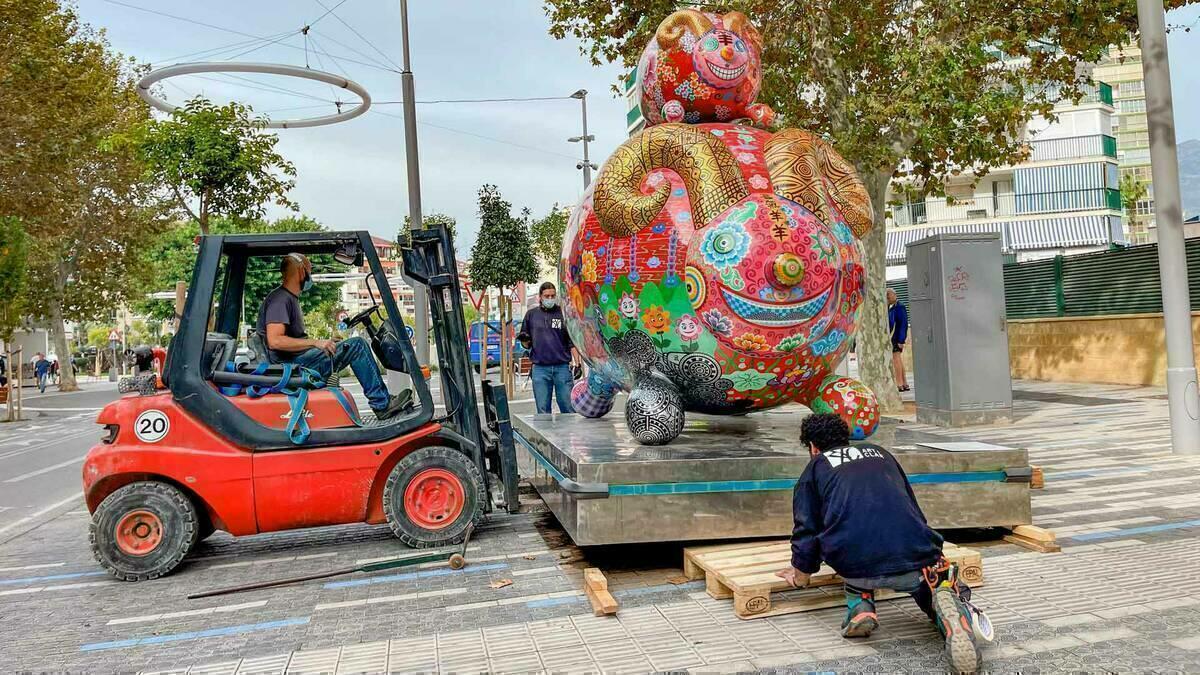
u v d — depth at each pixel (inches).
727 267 193.6
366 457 223.0
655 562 203.5
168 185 549.6
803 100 526.3
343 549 234.4
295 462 217.3
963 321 415.5
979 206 1328.7
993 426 412.8
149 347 226.2
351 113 702.5
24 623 177.6
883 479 145.3
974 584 171.3
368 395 240.7
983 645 140.2
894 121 457.7
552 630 156.6
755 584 158.6
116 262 1234.0
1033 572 179.9
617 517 186.2
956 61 421.1
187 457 211.2
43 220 940.0
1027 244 1291.8
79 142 877.2
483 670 138.4
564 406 390.6
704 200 197.8
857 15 475.8
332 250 241.9
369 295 271.3
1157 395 523.2
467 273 1102.4
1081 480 277.3
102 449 211.2
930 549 140.2
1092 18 445.4
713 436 234.1
